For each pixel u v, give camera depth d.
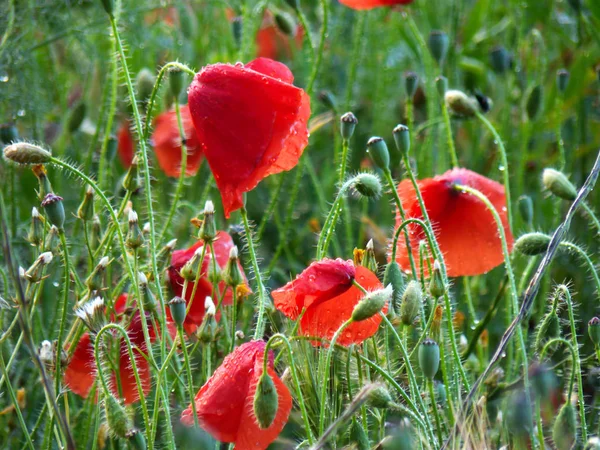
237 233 0.94
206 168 1.14
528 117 1.05
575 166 1.15
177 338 0.81
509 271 0.86
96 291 0.84
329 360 0.78
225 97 0.81
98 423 0.85
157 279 0.82
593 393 0.93
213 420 0.77
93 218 0.89
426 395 0.85
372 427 0.90
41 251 0.84
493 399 0.84
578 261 1.06
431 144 1.11
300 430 0.92
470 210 0.92
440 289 0.82
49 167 1.09
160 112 1.15
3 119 1.11
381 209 1.13
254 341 0.78
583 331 1.01
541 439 0.79
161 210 1.08
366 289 0.82
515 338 0.91
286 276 1.08
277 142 0.82
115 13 0.94
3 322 0.90
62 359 0.83
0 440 0.89
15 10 1.11
